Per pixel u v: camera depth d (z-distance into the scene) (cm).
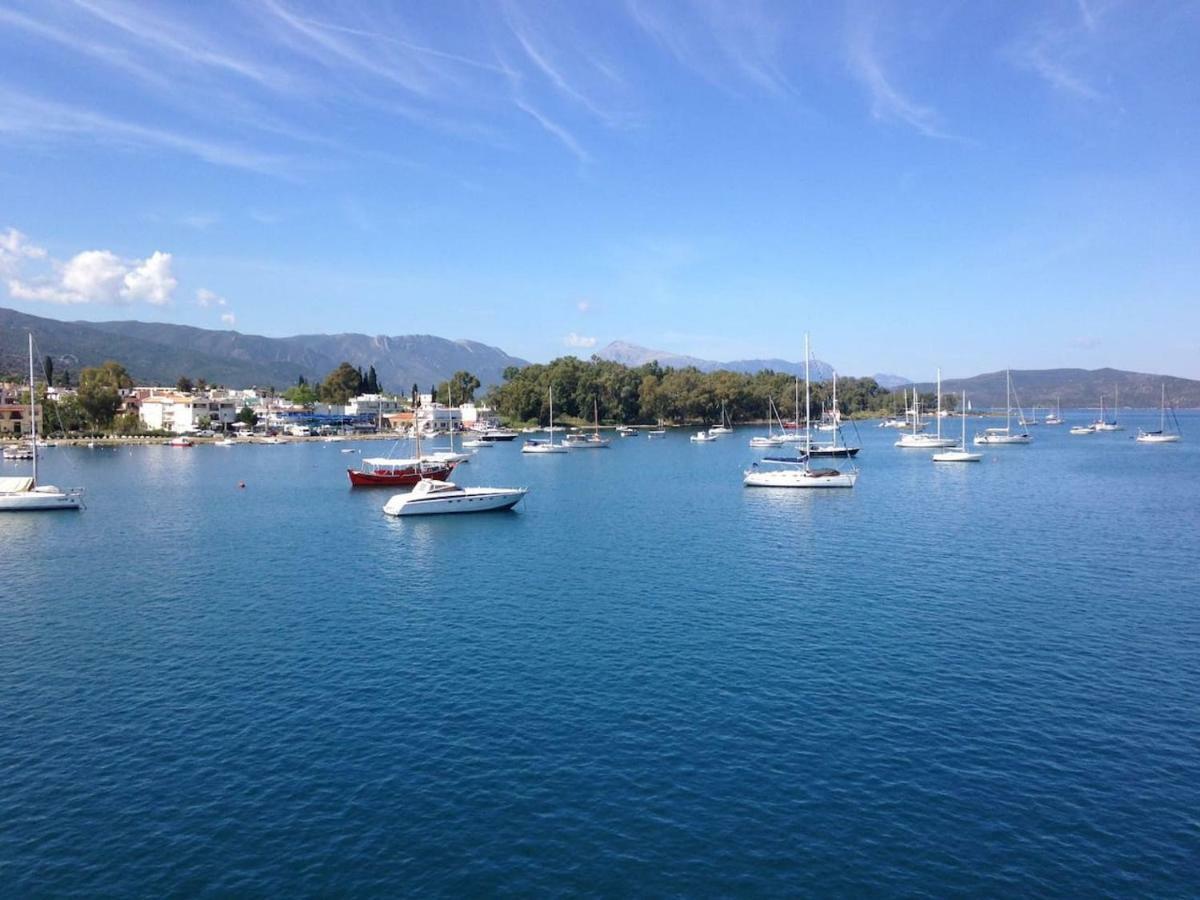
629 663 4006
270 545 7450
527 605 5141
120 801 2764
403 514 9038
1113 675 3803
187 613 5053
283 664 4066
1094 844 2473
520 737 3192
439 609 5075
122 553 7119
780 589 5462
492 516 9119
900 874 2338
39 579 6078
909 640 4322
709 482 12850
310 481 13450
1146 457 17038
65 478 14038
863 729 3238
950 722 3300
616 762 2984
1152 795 2742
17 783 2888
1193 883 2294
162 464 17000
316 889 2295
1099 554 6538
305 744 3161
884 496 10669
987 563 6225
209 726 3334
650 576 5925
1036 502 9831
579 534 7862
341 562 6625
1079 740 3141
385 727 3303
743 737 3175
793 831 2544
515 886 2297
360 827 2588
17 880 2345
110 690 3741
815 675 3816
